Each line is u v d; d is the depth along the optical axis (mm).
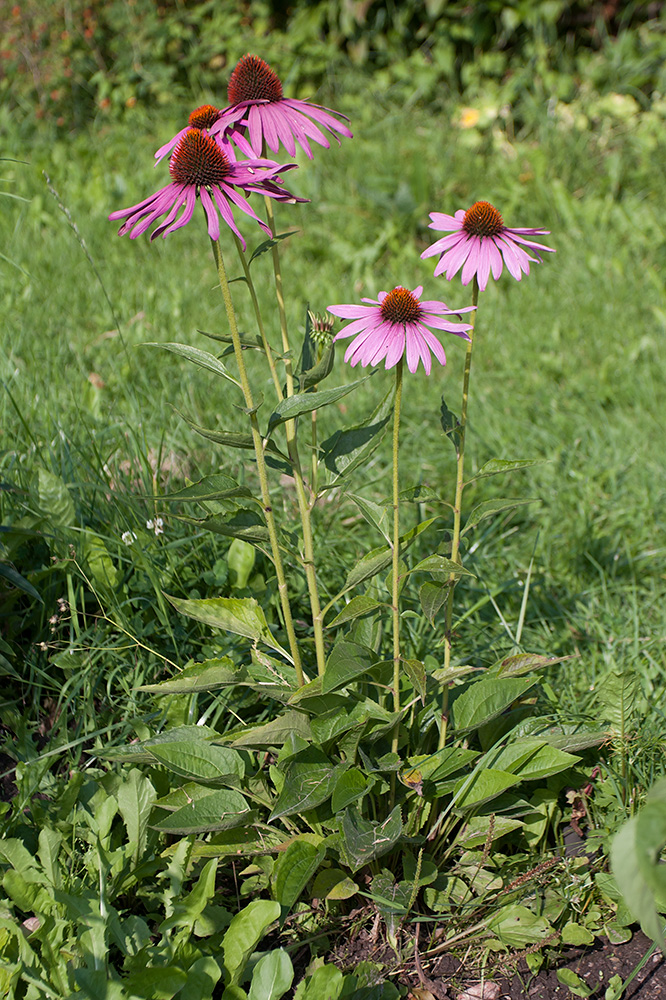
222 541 2627
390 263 5008
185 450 3125
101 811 1870
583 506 3201
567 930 1847
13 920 1694
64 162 5938
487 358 4227
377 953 1833
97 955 1597
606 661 2531
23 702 2275
